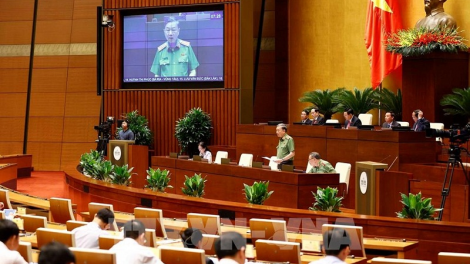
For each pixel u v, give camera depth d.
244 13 22.53
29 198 14.84
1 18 27.86
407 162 15.33
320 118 19.02
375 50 22.02
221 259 6.30
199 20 22.95
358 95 21.55
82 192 16.42
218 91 22.94
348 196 16.36
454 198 13.59
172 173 18.39
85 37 27.27
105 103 24.39
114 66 24.23
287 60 25.03
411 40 19.22
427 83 19.34
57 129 27.20
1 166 20.16
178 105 23.53
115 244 7.88
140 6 23.64
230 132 22.80
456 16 20.56
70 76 27.33
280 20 25.17
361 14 23.23
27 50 27.64
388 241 10.24
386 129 16.27
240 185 15.79
